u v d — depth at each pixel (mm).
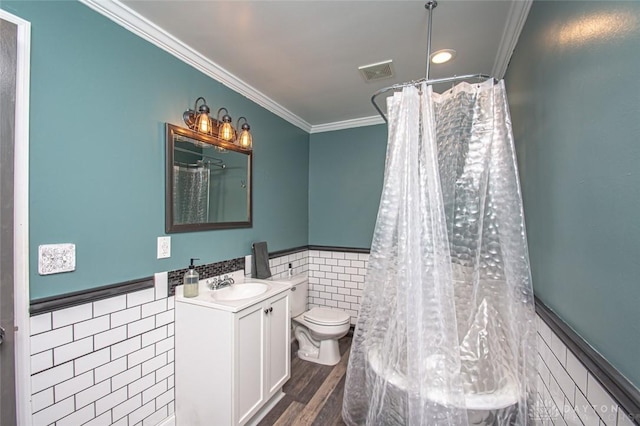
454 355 1169
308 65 2039
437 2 1400
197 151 1929
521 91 1568
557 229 1101
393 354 1310
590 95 844
